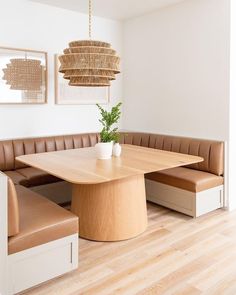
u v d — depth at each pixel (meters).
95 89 4.73
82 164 2.81
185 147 3.92
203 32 3.79
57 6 4.15
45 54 4.10
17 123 4.01
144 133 4.60
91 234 2.86
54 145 4.10
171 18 4.18
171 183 3.58
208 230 3.12
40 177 3.55
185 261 2.51
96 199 2.83
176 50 4.16
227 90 3.60
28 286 2.04
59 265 2.18
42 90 4.13
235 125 3.71
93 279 2.26
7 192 1.87
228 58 3.55
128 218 2.88
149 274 2.33
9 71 3.82
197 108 3.97
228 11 3.50
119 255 2.61
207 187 3.44
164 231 3.09
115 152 3.20
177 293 2.10
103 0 3.93
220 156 3.58
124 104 5.13
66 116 4.48
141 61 4.72
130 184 2.89
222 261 2.52
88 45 2.59
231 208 3.75
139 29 4.69
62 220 2.18
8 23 3.78
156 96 4.54
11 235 1.94
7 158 3.71
